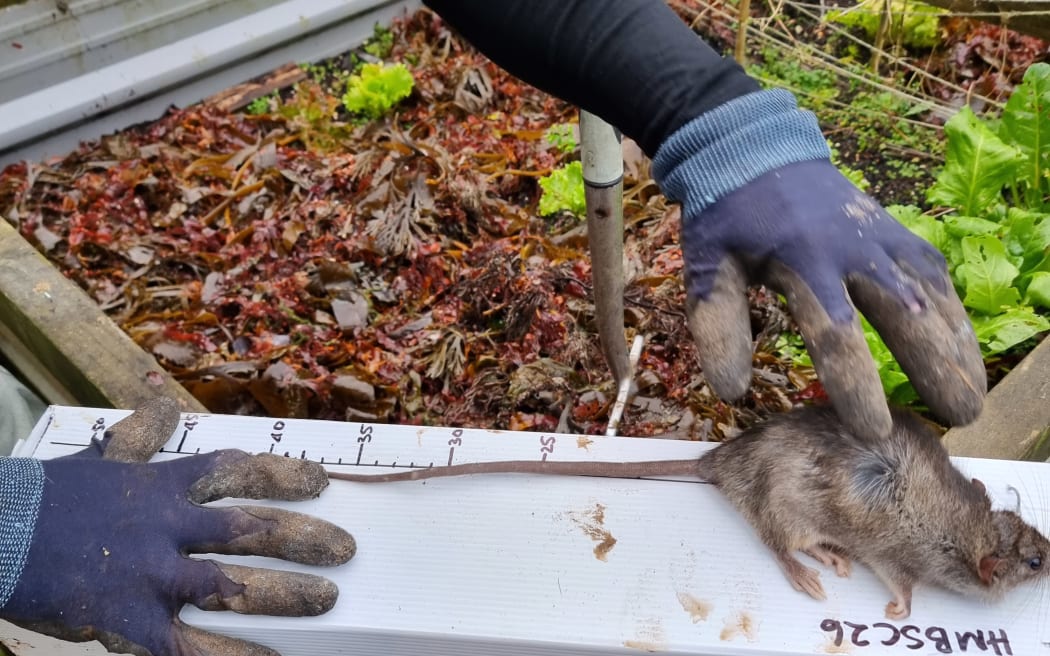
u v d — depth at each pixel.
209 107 0.95
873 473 0.40
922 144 0.83
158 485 0.41
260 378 0.64
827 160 0.35
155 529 0.39
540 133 0.86
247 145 0.91
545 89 0.37
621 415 0.57
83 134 0.93
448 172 0.79
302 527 0.40
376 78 0.89
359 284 0.74
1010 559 0.38
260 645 0.40
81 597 0.38
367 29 1.03
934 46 0.92
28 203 0.86
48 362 0.65
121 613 0.38
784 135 0.34
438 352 0.66
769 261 0.33
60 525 0.39
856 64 0.92
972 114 0.71
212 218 0.82
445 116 0.91
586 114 0.42
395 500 0.44
